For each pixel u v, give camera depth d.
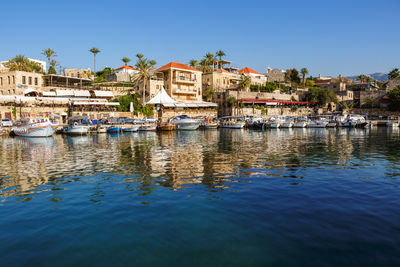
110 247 7.59
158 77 81.69
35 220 9.55
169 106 66.88
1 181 15.11
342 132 55.06
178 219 9.41
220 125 69.62
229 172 16.59
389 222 8.99
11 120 54.19
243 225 8.86
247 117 71.81
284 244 7.61
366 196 11.77
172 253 7.23
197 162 20.20
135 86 76.94
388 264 6.61
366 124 69.81
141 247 7.57
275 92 100.12
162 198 11.68
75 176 16.14
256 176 15.49
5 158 23.25
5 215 10.05
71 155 24.66
